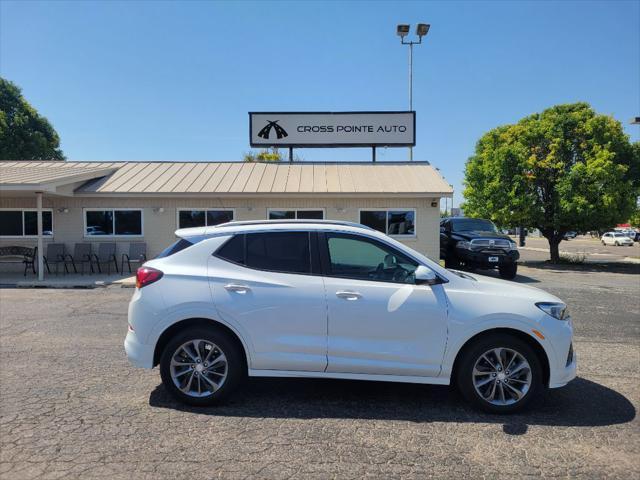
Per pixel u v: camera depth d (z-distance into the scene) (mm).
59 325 7992
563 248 40812
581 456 3631
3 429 3977
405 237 16469
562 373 4414
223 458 3541
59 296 11328
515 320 4355
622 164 21141
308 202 16453
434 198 16328
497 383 4441
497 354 4418
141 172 17781
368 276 4574
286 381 5348
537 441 3879
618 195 20016
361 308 4402
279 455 3602
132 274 15648
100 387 5012
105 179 16938
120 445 3723
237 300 4461
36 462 3439
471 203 23625
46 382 5148
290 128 20391
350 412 4461
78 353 6281
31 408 4430
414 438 3918
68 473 3295
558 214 21125
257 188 16281
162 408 4477
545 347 4379
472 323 4359
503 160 21250
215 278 4535
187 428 4055
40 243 13969
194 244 4727
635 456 3637
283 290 4469
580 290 13094
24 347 6574
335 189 16203
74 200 16234
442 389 5117
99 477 3252
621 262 24453
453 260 17359
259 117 20344
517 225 22312
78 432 3941
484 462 3527
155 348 4570
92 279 14297
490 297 4457
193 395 4516
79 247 15781
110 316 8789
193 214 16438
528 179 21328
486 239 15594
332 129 20391
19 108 36750
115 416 4281
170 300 4512
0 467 3361
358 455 3617
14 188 13328
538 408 4582
